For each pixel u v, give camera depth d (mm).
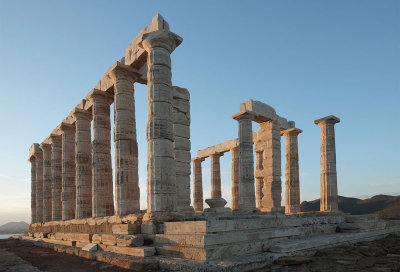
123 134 15375
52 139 25734
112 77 16250
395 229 18562
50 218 27125
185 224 10156
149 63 13602
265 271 8156
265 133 23969
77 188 20078
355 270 8023
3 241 25734
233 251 9258
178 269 8250
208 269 7621
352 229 15719
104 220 15023
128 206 14695
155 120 12945
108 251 12031
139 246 10852
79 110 20688
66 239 17500
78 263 11203
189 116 19594
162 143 12773
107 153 18094
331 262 9125
